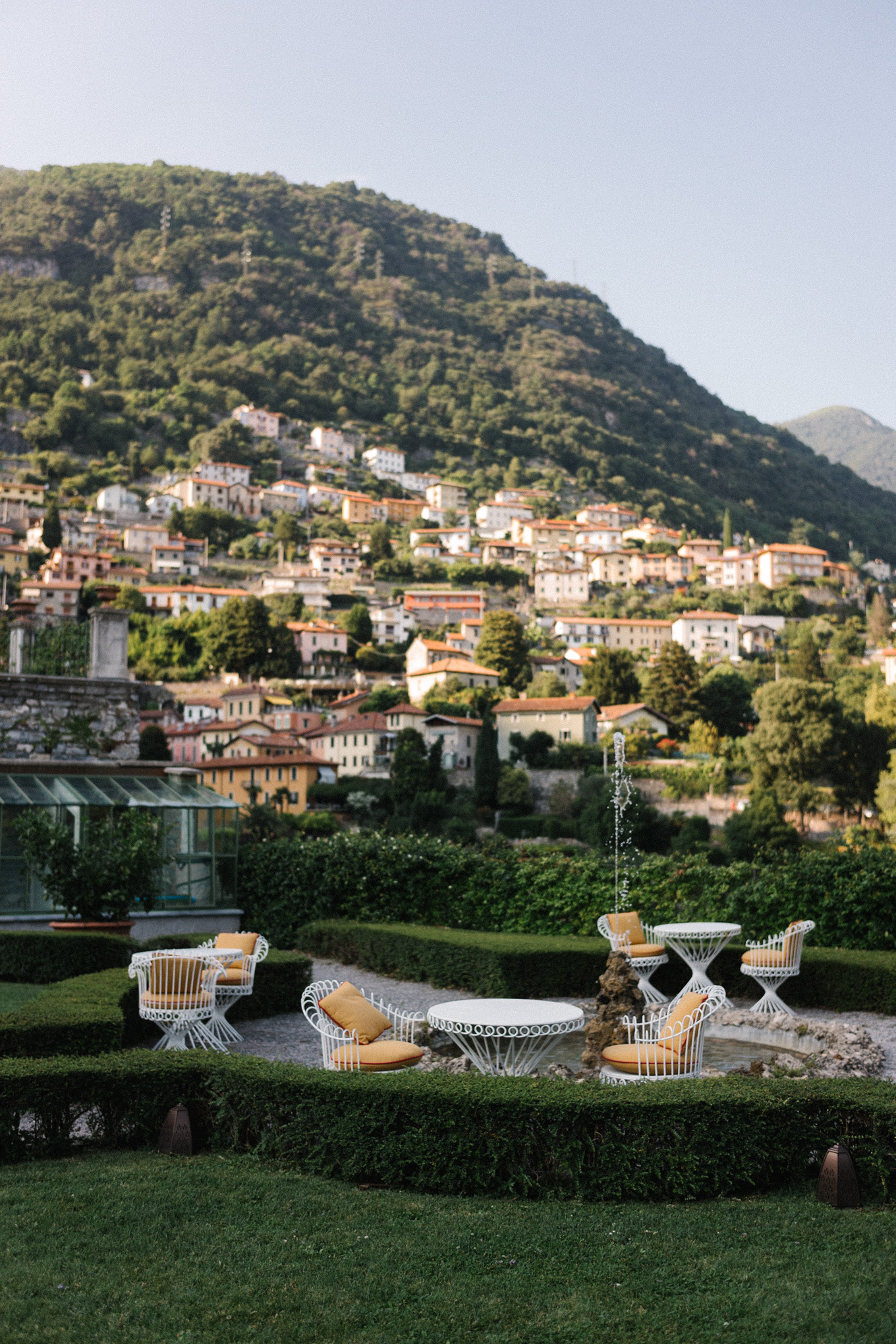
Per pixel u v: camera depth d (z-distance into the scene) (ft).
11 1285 15.53
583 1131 19.84
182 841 62.03
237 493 629.92
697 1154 19.71
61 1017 27.99
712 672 390.63
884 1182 19.48
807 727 250.57
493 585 574.56
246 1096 21.90
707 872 51.57
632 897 52.75
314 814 249.55
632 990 31.65
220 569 533.96
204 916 61.36
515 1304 15.02
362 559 581.12
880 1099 20.22
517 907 55.16
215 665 414.00
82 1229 17.62
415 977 49.85
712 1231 17.83
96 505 604.08
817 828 252.42
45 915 57.88
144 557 530.68
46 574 473.67
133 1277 15.85
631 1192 19.51
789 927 42.34
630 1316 14.69
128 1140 22.91
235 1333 14.14
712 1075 31.32
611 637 493.36
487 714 272.31
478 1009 27.27
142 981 33.35
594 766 283.38
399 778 261.85
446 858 57.88
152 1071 22.82
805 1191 20.01
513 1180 19.67
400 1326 14.38
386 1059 25.35
